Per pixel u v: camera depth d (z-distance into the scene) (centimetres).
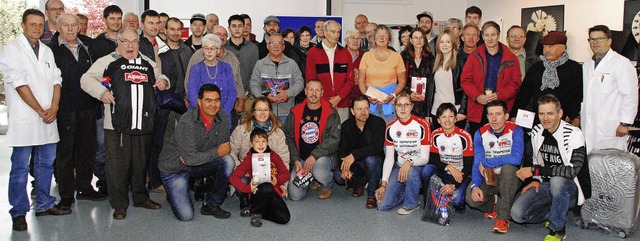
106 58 431
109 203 480
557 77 446
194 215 452
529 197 399
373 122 487
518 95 473
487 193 430
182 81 530
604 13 677
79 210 458
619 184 392
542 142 401
